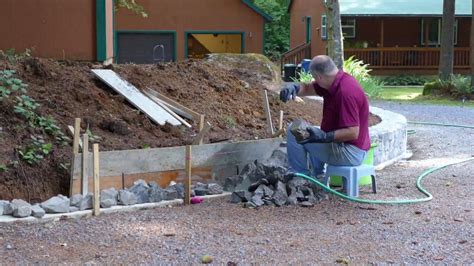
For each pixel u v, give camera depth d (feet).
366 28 101.35
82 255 14.88
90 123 22.34
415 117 51.13
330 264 14.70
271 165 21.29
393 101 65.87
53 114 22.20
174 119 24.59
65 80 24.44
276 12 142.20
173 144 22.70
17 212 17.13
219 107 27.71
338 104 20.06
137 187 19.43
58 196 18.25
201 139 22.45
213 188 20.65
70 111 22.80
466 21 101.55
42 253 14.93
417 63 98.48
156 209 19.04
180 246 15.67
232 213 18.85
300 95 21.65
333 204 20.18
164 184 20.61
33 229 16.62
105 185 19.52
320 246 15.97
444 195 21.86
